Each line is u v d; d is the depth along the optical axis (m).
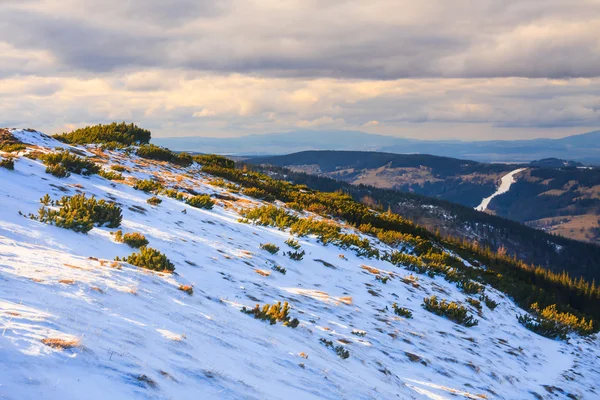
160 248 11.03
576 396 12.10
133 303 5.84
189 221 16.20
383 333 11.27
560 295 53.28
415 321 13.69
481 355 12.75
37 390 2.85
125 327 4.77
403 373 9.22
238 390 4.44
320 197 37.22
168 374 4.00
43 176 15.30
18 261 6.18
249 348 6.17
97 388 3.20
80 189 15.31
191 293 7.70
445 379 9.86
